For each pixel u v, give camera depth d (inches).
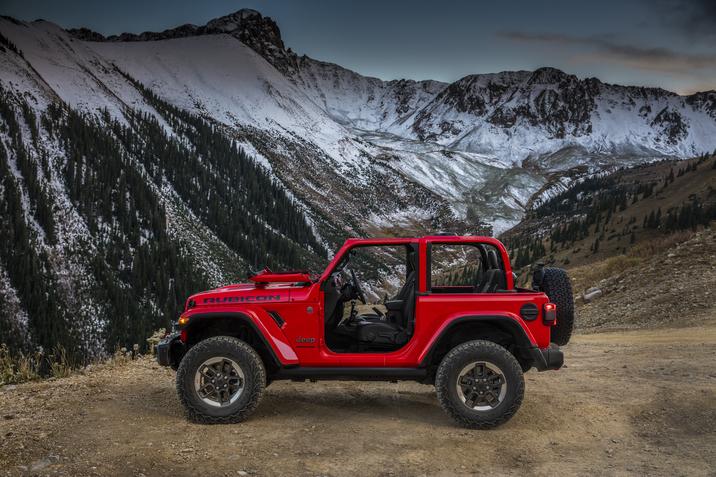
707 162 7667.3
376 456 185.9
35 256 5324.8
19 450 183.6
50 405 236.2
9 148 6904.5
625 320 612.4
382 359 221.8
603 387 278.5
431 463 180.9
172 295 5502.0
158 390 265.9
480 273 242.8
